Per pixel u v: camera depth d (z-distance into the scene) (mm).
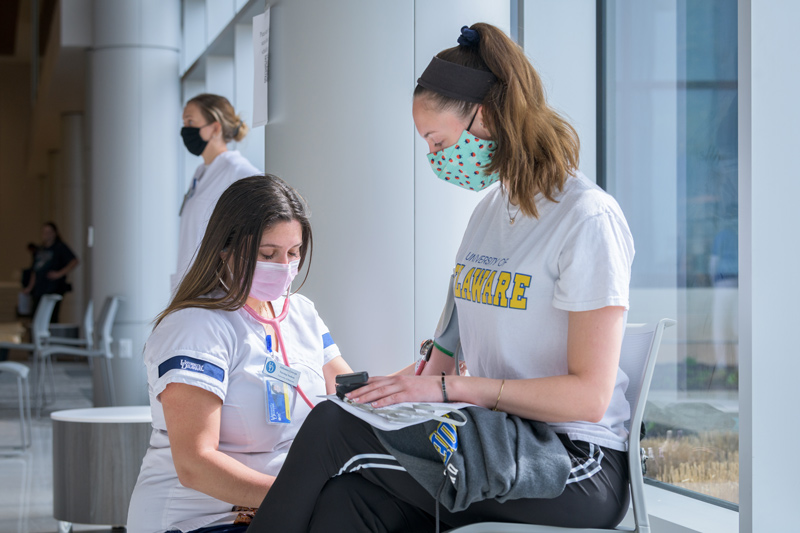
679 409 2686
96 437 3502
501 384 1561
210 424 1734
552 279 1629
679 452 2684
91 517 3488
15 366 5785
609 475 1577
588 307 1554
